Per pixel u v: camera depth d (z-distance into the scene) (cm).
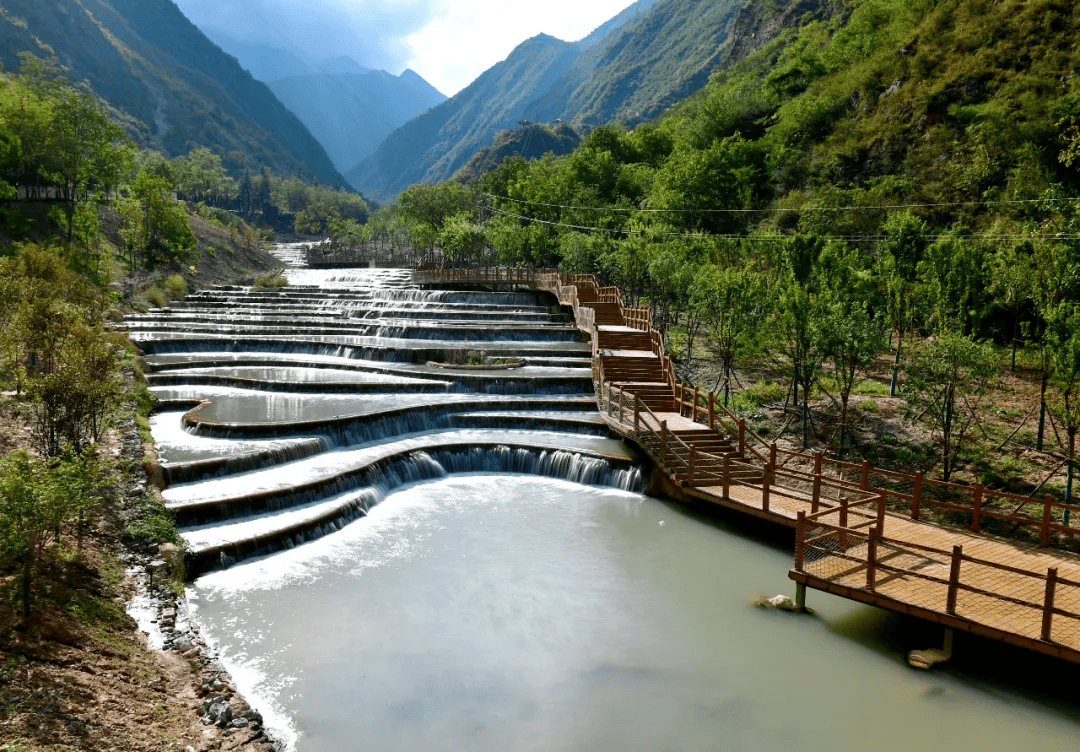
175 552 1850
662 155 10581
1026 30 5350
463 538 2245
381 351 4416
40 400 2012
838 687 1498
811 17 12612
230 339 4719
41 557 1515
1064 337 2266
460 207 11288
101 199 7056
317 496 2383
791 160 7012
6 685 1101
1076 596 1588
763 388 3231
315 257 11806
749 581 1988
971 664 1572
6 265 3203
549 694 1466
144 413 3042
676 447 2619
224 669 1475
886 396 2980
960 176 4806
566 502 2584
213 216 13388
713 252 4447
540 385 3734
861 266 3741
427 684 1488
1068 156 3406
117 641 1392
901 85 6234
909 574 1584
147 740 1123
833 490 2412
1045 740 1332
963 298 2923
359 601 1827
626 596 1889
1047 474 2264
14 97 6384
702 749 1305
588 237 6259
